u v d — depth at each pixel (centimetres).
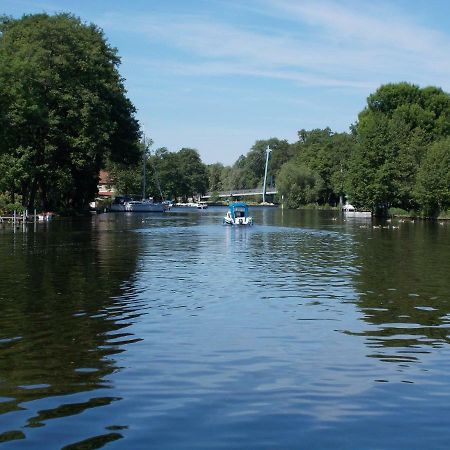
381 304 2117
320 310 2000
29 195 8175
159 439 966
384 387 1220
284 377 1277
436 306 2081
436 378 1280
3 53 6656
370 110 12444
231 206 7881
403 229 7038
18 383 1223
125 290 2373
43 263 3244
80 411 1077
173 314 1914
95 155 8538
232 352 1467
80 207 10012
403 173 10719
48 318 1836
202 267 3175
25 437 971
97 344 1530
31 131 7106
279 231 6569
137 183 16088
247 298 2222
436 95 12012
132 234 5725
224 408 1098
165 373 1295
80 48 7806
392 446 948
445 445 952
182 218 9781
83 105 7712
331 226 7706
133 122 9650
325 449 934
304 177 16350
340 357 1435
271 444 951
